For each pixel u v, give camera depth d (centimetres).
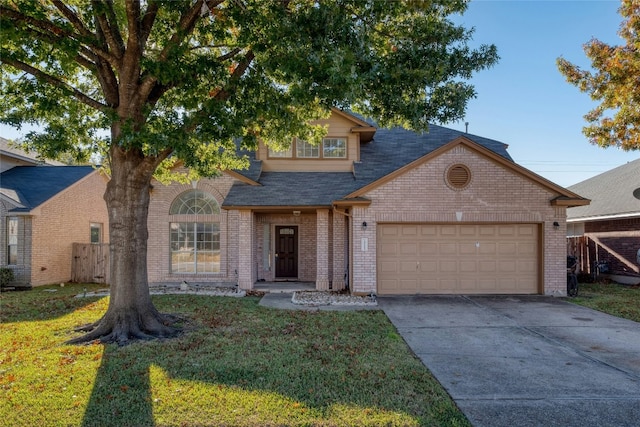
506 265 1220
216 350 641
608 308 1005
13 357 607
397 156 1571
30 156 1830
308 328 791
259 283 1416
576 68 1186
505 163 1188
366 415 425
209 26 801
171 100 932
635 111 1116
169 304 1034
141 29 747
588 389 500
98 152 962
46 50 738
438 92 759
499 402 461
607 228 1602
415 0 701
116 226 748
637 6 1044
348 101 702
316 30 702
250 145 870
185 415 423
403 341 709
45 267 1552
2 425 402
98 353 625
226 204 1296
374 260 1195
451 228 1224
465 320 879
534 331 788
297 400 459
